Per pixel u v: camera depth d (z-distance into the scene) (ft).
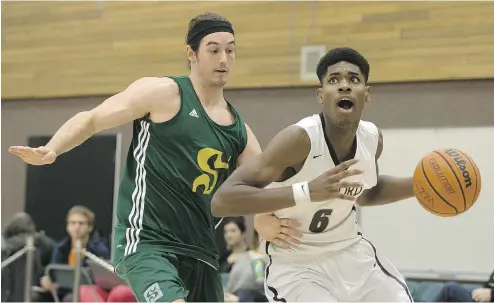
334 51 13.03
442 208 13.09
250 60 34.09
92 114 14.29
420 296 24.50
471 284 28.25
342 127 12.89
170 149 14.71
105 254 30.81
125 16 36.94
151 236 14.43
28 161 13.08
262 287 24.41
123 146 36.06
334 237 14.21
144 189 14.70
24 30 38.99
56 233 36.94
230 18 34.68
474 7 30.30
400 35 31.37
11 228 28.43
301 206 13.50
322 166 13.06
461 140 29.78
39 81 38.58
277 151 12.52
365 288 14.14
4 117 39.17
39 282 28.14
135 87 14.82
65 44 38.17
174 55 35.81
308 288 13.61
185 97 14.93
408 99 30.94
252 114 33.88
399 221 29.96
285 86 33.35
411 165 30.55
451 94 30.27
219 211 12.34
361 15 32.27
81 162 36.76
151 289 13.33
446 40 30.60
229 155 15.38
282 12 33.76
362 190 13.98
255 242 26.22
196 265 15.02
